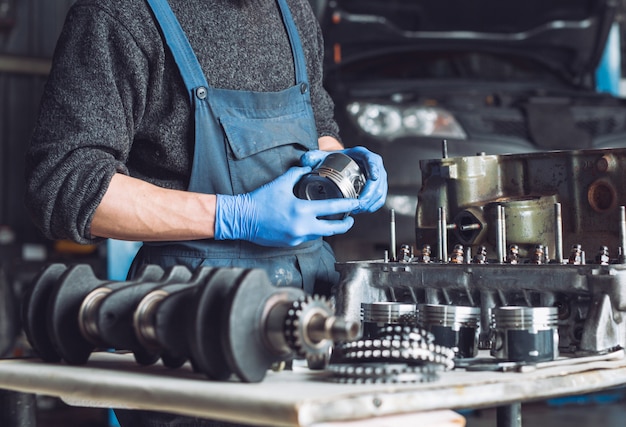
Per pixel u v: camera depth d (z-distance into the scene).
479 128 4.27
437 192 2.04
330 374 1.41
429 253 1.93
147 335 1.44
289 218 1.81
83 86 1.81
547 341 1.52
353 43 4.92
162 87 1.92
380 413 1.20
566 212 1.92
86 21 1.84
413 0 4.91
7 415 1.66
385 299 1.87
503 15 5.07
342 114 4.16
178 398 1.28
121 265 4.31
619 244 1.76
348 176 1.90
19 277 5.86
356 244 3.98
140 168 1.99
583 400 5.09
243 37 2.00
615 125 4.61
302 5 2.24
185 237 1.82
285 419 1.15
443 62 5.14
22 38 7.33
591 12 5.18
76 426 4.96
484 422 4.50
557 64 5.29
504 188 2.02
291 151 2.02
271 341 1.32
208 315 1.34
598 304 1.61
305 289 1.99
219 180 1.92
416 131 4.13
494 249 1.94
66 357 1.57
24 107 7.32
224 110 1.93
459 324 1.59
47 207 1.75
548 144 4.32
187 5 1.95
